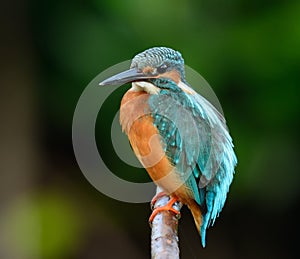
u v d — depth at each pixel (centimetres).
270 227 1418
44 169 1423
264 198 1336
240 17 1286
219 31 1282
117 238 1412
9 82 1384
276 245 1430
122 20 1295
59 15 1344
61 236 1349
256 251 1430
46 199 1391
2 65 1384
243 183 1306
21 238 1338
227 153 757
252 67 1278
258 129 1300
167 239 666
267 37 1273
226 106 1293
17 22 1373
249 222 1413
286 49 1270
